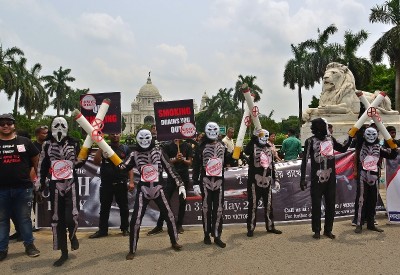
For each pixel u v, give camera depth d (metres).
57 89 66.88
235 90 60.88
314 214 6.69
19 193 5.89
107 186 6.98
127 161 5.99
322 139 6.73
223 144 6.61
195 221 7.73
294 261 5.41
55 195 5.68
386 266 5.12
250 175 6.92
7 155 5.77
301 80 40.75
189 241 6.62
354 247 6.04
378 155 7.03
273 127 56.56
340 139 13.45
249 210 6.90
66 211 5.69
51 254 6.04
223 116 75.75
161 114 7.72
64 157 5.75
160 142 7.68
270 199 7.01
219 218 6.40
